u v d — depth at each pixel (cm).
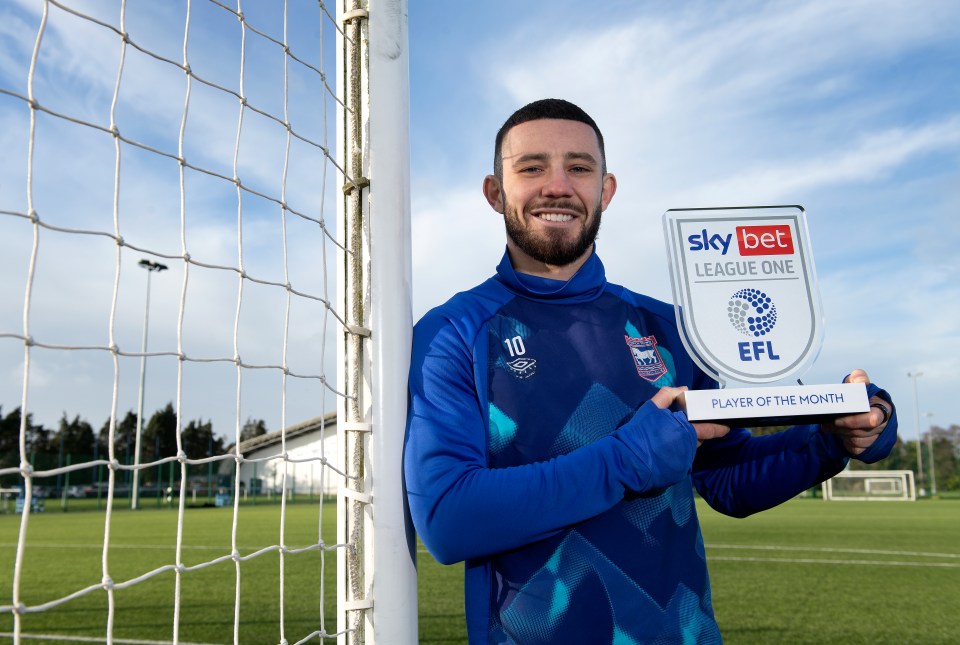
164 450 4800
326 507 2877
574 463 116
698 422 128
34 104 90
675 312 144
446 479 119
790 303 146
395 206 144
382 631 129
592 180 142
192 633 468
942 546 988
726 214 150
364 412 137
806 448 144
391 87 149
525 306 142
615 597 123
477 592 128
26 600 632
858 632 456
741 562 808
